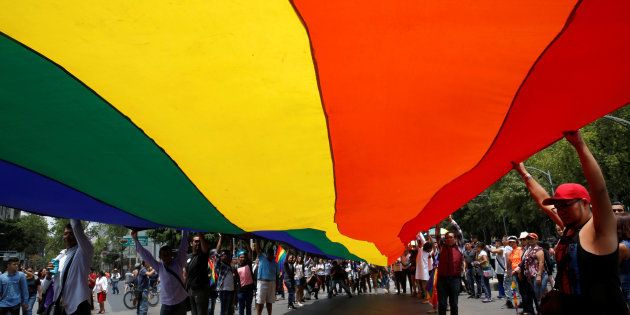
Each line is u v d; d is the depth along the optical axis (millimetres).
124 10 2105
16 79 2545
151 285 20500
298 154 3365
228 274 10344
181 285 6781
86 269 5652
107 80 2586
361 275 23078
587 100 3125
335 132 3135
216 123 2969
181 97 2730
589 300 2492
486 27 2324
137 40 2289
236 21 2213
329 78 2635
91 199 4348
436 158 3744
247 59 2471
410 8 2156
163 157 3396
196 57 2420
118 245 87125
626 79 2893
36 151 3357
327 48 2406
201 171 3590
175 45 2334
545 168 36750
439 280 8516
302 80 2639
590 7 2188
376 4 2105
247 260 11164
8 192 4137
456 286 8328
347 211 4754
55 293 5703
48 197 4281
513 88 2875
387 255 9352
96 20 2166
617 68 2762
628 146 27766
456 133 3355
